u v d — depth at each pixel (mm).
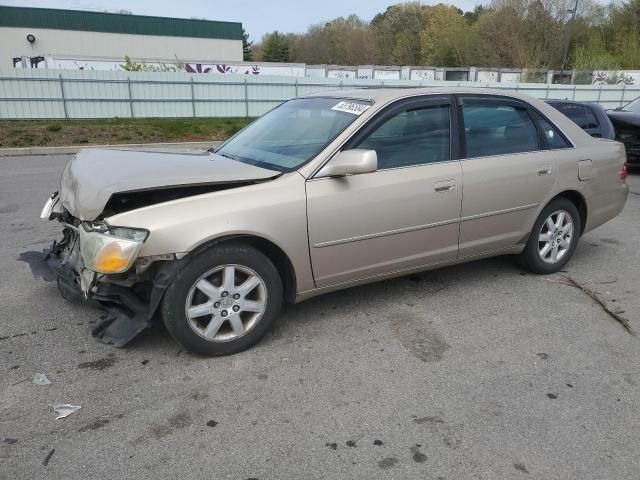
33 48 46000
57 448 2490
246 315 3398
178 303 3111
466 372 3195
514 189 4281
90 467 2377
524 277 4734
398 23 78750
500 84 29344
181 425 2674
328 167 3467
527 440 2598
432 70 43094
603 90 31438
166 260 3088
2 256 5176
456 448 2535
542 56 47750
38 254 4109
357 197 3545
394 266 3865
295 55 85938
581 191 4738
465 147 4082
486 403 2891
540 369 3244
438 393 2977
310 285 3559
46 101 21453
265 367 3215
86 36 47156
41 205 7625
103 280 3094
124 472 2352
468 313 3996
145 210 3029
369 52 81062
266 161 3709
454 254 4137
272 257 3494
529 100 4590
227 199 3186
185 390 2965
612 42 51781
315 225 3420
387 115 3764
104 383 3018
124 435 2590
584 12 49875
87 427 2643
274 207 3268
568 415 2795
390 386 3037
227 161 3664
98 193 3059
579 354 3430
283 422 2709
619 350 3488
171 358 3287
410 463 2436
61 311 3904
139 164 3482
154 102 23344
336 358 3332
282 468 2395
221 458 2449
